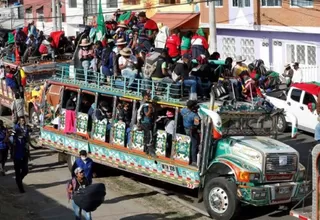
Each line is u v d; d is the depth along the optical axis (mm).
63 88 18594
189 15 37625
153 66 15914
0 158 18016
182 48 17594
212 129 14367
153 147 15672
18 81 24000
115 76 16984
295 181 14422
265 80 27047
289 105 23344
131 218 14281
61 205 15258
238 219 14266
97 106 17406
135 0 42000
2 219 14086
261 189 13703
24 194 16250
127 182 17438
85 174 13297
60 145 18625
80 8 47844
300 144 21562
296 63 28750
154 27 19078
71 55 24734
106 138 17109
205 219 14234
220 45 37031
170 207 15148
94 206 12555
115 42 18344
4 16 54969
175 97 15273
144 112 15633
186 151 14852
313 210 11312
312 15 30188
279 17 32094
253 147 14102
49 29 51625
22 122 16625
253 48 34719
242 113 14680
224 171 14375
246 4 34000
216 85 15391
